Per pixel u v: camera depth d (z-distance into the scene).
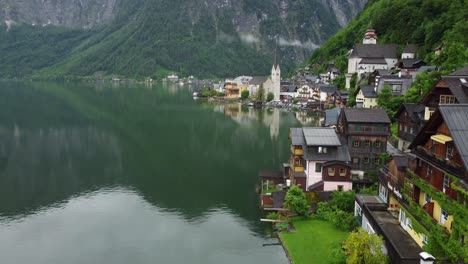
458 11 155.00
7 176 81.69
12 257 49.88
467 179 29.36
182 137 117.56
